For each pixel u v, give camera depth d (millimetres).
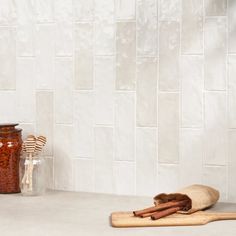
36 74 2354
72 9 2301
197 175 2211
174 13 2199
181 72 2205
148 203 2160
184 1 2189
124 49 2252
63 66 2324
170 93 2219
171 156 2230
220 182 2193
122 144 2273
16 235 1808
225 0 2154
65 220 1952
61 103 2332
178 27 2197
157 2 2211
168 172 2236
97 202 2172
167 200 2049
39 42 2344
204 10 2174
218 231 1836
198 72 2189
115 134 2279
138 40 2236
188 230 1847
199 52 2186
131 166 2271
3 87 2393
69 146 2332
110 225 1900
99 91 2287
